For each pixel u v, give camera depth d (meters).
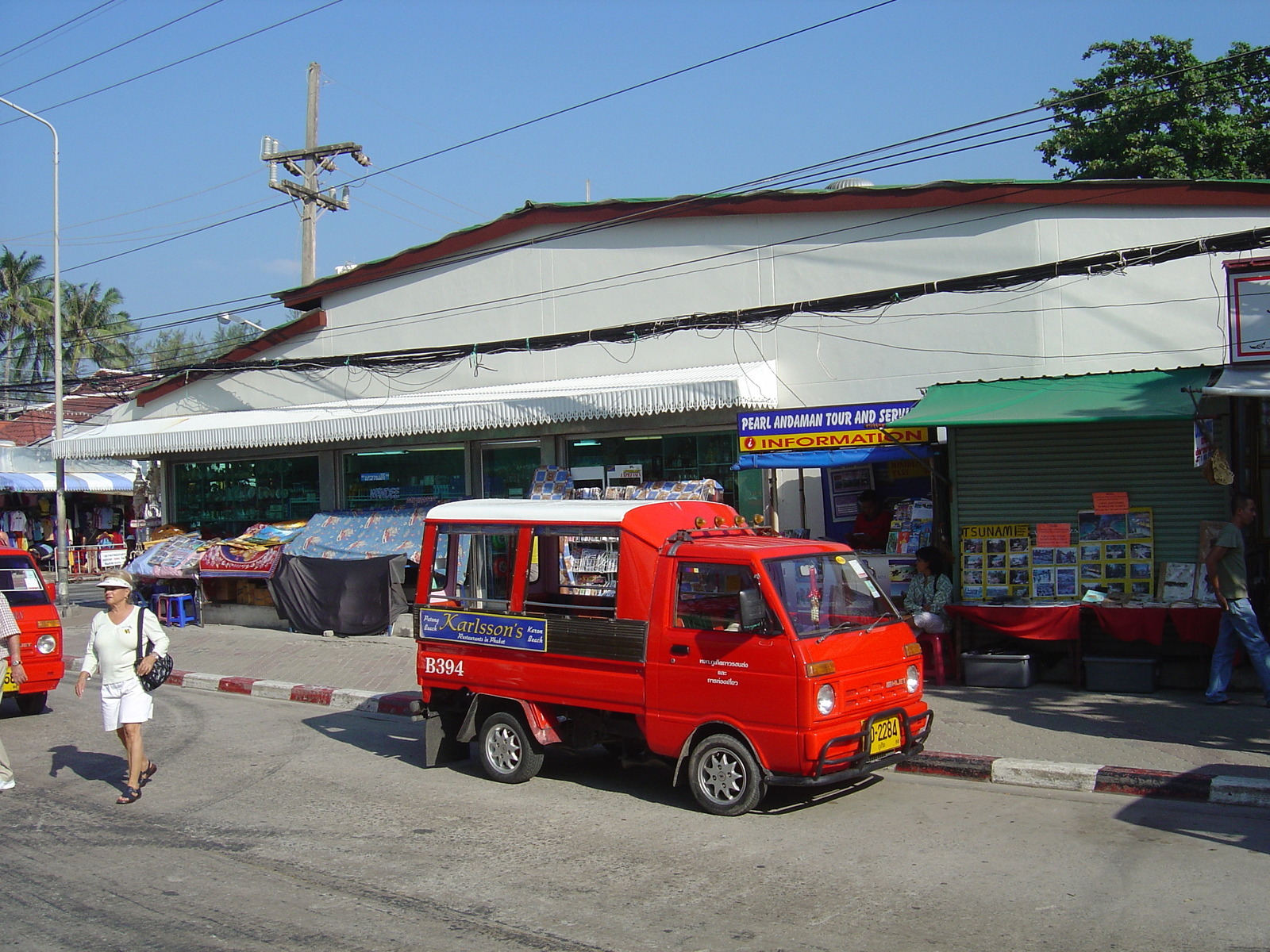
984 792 7.70
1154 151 20.33
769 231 15.27
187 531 20.23
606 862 6.24
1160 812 6.98
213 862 6.37
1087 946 4.81
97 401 37.56
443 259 18.36
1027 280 10.99
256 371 20.80
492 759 8.42
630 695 7.56
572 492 15.32
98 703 12.45
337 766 9.05
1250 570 10.25
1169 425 10.52
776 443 12.04
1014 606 10.52
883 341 14.38
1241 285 9.93
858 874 5.91
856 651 7.09
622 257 16.50
